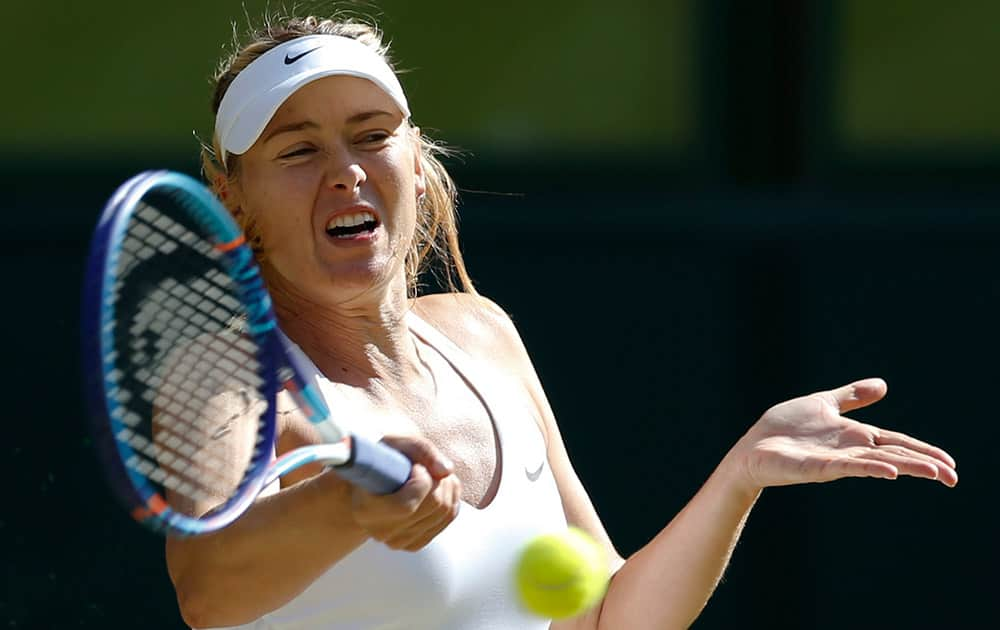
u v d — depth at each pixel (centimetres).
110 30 2417
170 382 838
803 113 2409
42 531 2033
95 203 2362
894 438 991
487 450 999
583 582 951
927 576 2141
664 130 2450
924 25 2423
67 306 2177
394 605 907
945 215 2258
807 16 2405
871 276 2255
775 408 1027
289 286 977
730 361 2239
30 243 2272
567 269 2283
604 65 2459
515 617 970
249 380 831
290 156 944
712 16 2425
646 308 2261
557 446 1112
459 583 928
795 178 2411
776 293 2250
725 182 2423
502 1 2470
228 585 807
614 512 2172
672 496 2183
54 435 2084
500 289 2273
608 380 2230
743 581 2147
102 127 2408
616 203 2378
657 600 1051
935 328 2238
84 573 2017
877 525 2144
